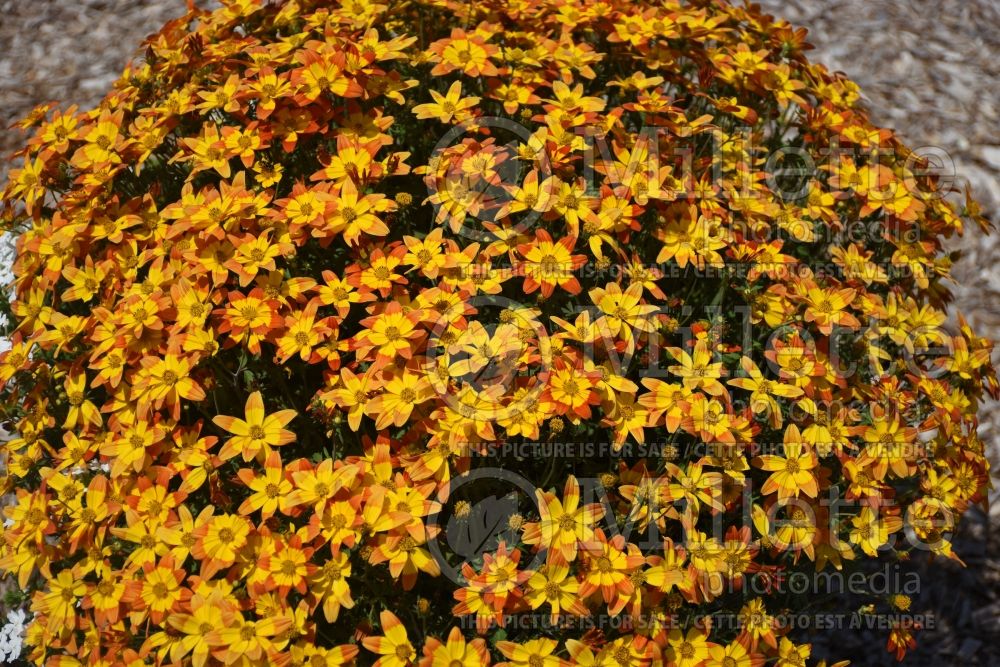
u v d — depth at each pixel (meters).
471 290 2.57
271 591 2.37
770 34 3.48
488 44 3.03
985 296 5.85
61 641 2.68
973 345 3.12
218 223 2.70
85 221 2.85
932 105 6.73
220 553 2.38
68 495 2.72
